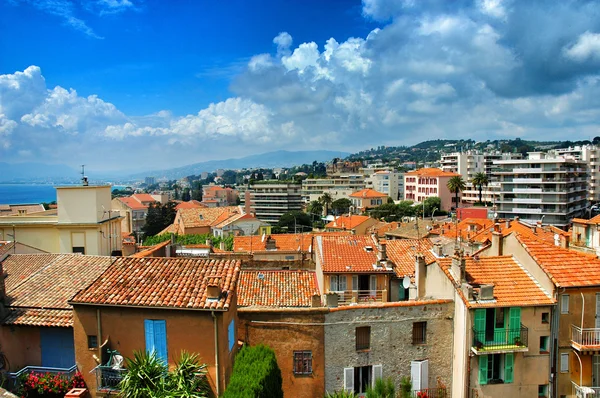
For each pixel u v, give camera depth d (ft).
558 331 94.73
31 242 148.56
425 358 97.45
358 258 133.59
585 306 95.55
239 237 246.68
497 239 114.83
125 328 76.79
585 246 190.49
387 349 95.61
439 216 567.18
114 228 159.43
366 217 402.11
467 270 102.68
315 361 92.27
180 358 75.41
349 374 93.45
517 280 100.17
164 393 69.26
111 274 84.74
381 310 95.14
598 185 613.52
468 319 92.68
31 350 84.33
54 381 77.97
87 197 145.89
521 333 94.07
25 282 94.89
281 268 154.92
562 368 95.50
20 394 77.87
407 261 137.28
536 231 203.21
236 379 72.69
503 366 94.17
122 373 74.69
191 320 75.41
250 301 116.98
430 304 97.55
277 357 91.66
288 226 549.95
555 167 469.16
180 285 80.53
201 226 374.22
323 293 125.90
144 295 77.87
